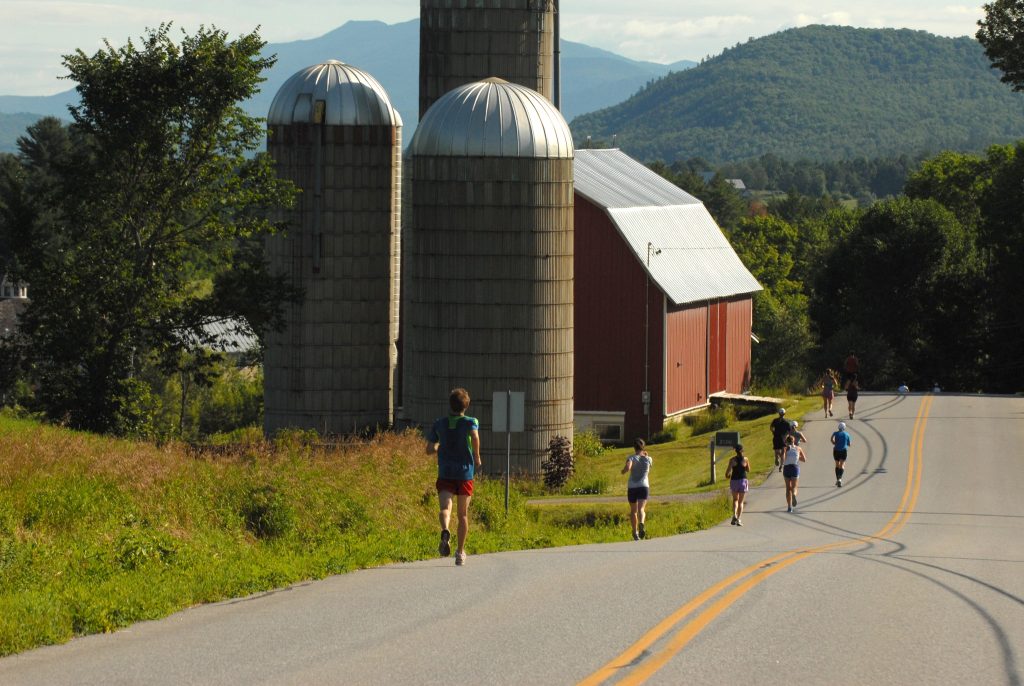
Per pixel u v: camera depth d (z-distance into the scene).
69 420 68.94
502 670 15.46
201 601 22.48
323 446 66.06
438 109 77.31
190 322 73.38
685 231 117.19
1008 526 44.84
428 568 26.36
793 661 15.90
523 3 86.44
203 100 71.94
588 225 104.81
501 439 77.56
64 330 70.56
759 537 39.78
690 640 17.14
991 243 140.38
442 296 77.19
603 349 104.69
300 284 85.31
